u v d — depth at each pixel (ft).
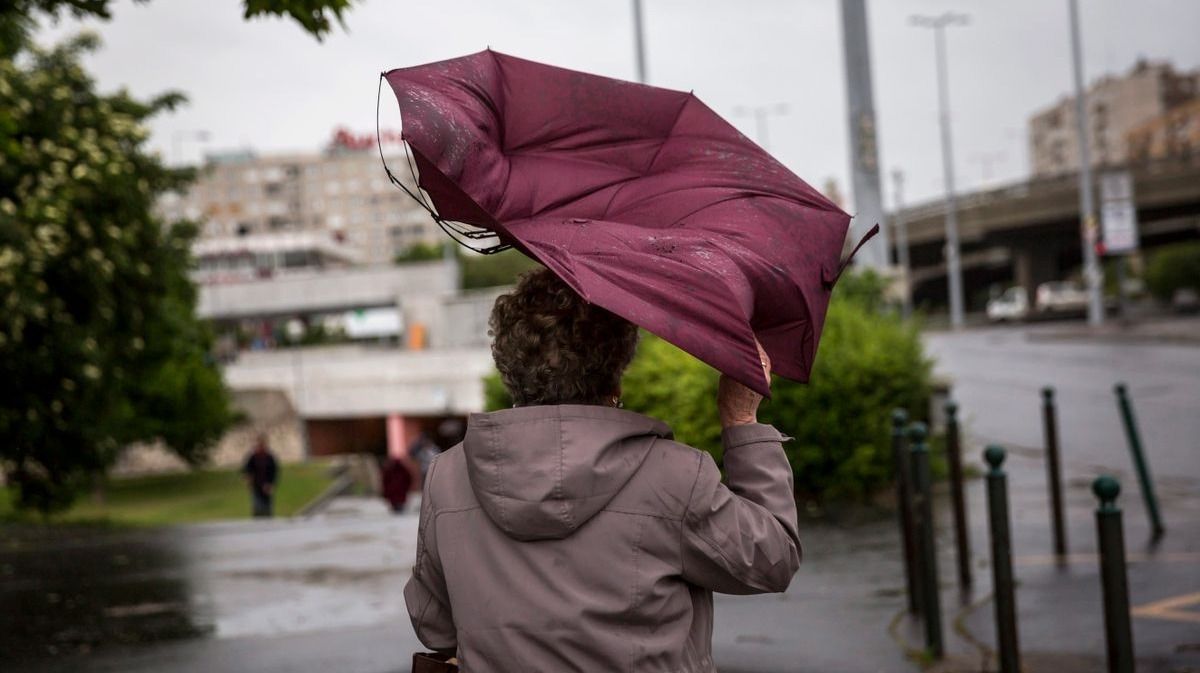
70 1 17.84
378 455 193.26
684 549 6.09
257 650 20.75
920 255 284.00
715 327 5.97
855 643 19.52
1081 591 23.13
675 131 7.03
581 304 6.46
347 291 277.23
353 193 579.89
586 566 6.01
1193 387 70.59
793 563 6.30
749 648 19.42
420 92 6.19
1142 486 29.91
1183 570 24.68
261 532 42.52
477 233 6.53
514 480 6.00
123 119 63.57
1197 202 202.90
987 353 116.06
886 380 38.73
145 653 20.93
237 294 279.28
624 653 5.94
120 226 60.54
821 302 6.72
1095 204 207.31
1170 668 17.35
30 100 56.18
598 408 6.19
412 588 6.80
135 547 38.75
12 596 28.22
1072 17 146.92
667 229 6.54
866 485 38.60
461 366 164.14
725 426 6.64
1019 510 34.53
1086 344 117.29
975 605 22.38
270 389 174.29
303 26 15.05
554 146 6.88
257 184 577.02
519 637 6.04
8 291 50.52
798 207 6.82
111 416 66.59
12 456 62.80
